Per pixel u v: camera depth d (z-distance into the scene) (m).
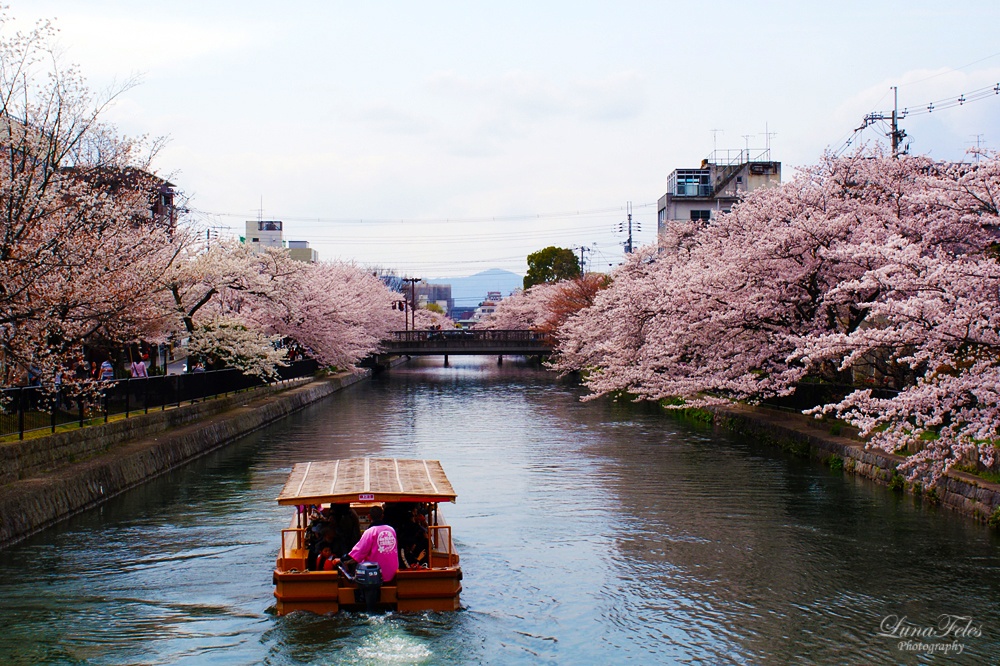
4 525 15.82
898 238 19.14
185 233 33.25
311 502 13.16
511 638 11.96
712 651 11.63
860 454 22.69
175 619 12.65
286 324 49.19
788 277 26.05
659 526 17.97
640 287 36.50
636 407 43.22
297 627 12.02
